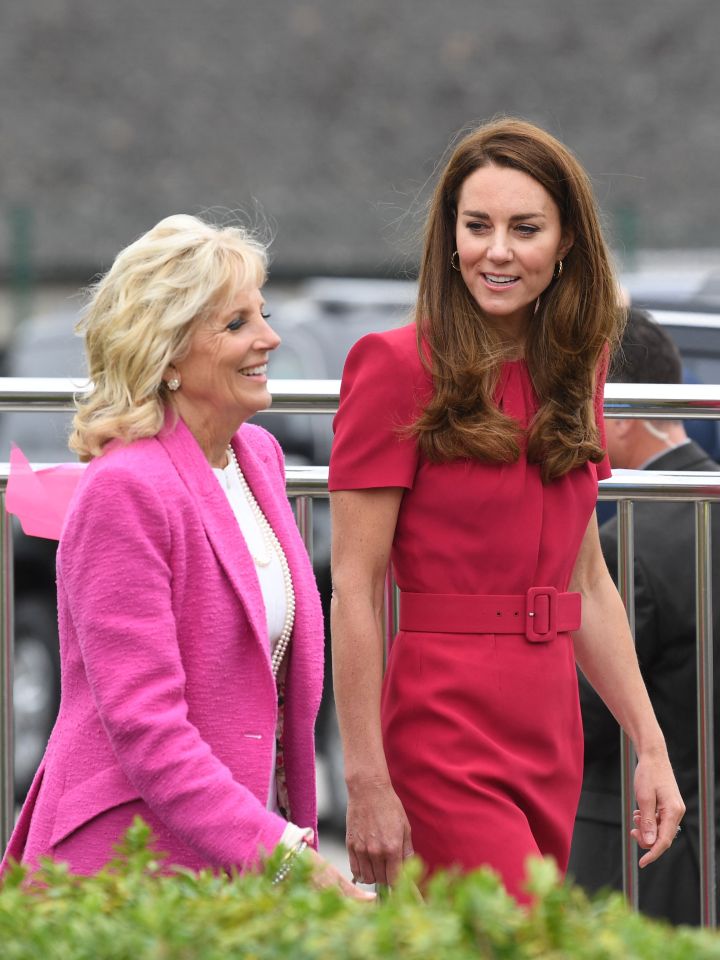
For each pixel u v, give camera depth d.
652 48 106.25
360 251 96.31
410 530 11.85
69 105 106.75
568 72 105.81
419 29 109.88
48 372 37.47
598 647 13.02
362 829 11.59
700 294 25.44
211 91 107.25
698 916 15.05
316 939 7.00
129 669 10.16
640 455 16.62
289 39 110.00
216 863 10.09
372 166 102.06
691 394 14.47
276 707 10.81
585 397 12.04
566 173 11.78
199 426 11.02
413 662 11.85
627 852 14.59
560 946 7.06
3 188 100.81
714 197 96.25
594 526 12.98
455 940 6.96
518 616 11.77
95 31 110.88
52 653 31.20
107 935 7.29
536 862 7.25
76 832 10.54
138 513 10.33
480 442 11.49
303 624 11.27
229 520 10.80
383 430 11.66
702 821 14.52
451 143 13.53
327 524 25.41
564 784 12.05
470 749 11.62
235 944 7.20
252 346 10.86
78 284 97.62
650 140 100.12
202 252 10.77
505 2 110.81
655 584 14.87
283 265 95.31
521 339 12.12
